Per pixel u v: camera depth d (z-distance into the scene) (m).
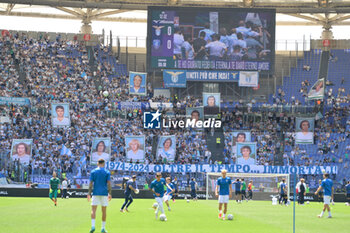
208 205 38.78
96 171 17.34
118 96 78.00
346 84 83.00
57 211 28.27
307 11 84.44
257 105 78.81
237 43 76.12
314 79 84.88
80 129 68.38
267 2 84.56
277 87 83.69
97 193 17.19
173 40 75.62
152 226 20.12
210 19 76.06
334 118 75.25
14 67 77.19
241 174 55.91
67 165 57.84
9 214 25.86
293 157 69.12
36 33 84.75
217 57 76.12
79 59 83.19
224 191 23.89
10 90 72.06
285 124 74.56
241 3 84.94
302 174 59.06
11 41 81.62
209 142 70.38
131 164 56.12
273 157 68.69
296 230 19.77
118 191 51.72
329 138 71.94
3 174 54.06
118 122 71.75
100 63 83.12
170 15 75.62
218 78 76.69
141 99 78.00
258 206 39.38
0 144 61.75
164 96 79.94
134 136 60.69
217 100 72.25
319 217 27.12
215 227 20.08
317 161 68.12
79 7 83.06
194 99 78.81
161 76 84.56
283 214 29.36
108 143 59.38
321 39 88.38
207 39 75.88
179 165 56.38
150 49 75.50
